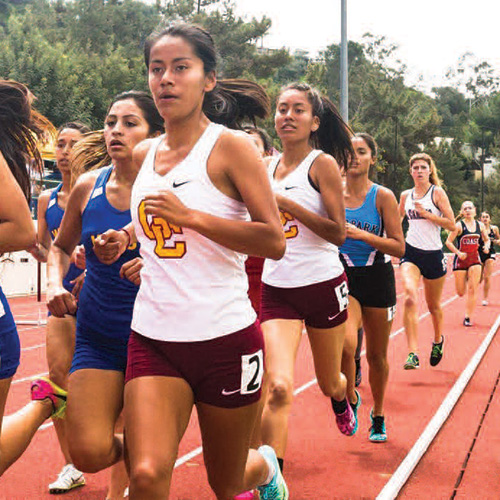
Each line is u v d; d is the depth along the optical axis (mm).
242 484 3279
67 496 4754
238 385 3014
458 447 5918
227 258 2979
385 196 5793
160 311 2973
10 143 3305
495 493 4887
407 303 8664
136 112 3814
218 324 2955
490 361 9961
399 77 89938
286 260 4691
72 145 5086
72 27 69125
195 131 2996
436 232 8883
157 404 2912
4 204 2859
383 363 5977
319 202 4734
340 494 4883
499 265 38219
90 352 3615
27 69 34219
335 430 6465
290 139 4789
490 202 71688
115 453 3516
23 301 18578
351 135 5711
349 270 5785
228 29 61031
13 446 3723
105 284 3633
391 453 5801
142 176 3035
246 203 2939
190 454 5715
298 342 4652
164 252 2957
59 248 4105
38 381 3943
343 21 19875
